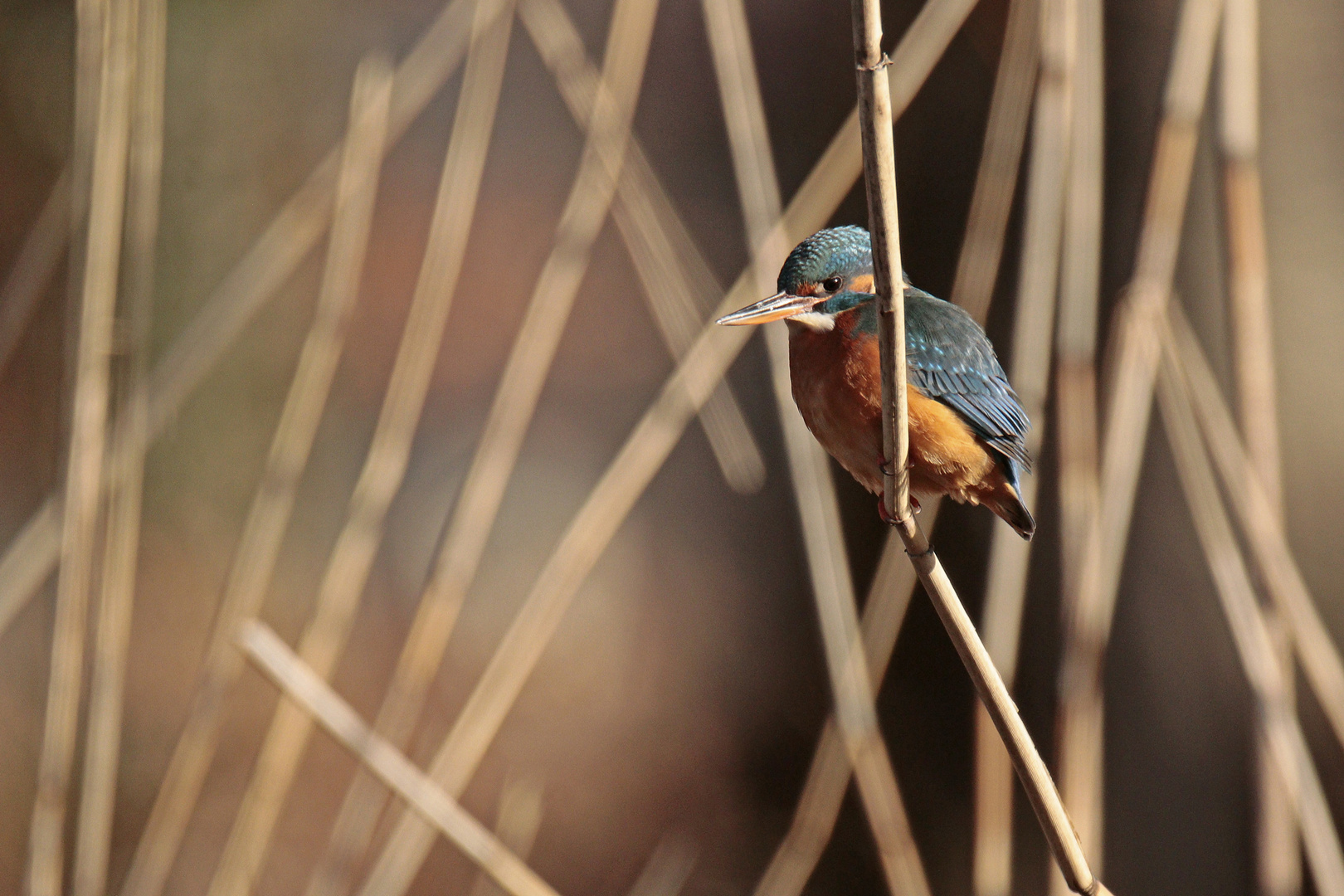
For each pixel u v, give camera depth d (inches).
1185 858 455.5
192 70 645.9
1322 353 438.3
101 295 283.4
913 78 291.6
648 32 325.4
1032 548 463.5
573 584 290.4
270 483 295.6
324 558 666.8
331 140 675.4
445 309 311.0
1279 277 441.4
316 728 661.9
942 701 534.9
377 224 824.9
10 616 285.0
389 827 440.5
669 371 846.5
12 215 609.3
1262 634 283.4
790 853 295.0
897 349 191.6
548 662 716.0
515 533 773.3
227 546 641.0
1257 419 286.7
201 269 636.7
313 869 591.2
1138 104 427.5
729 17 311.0
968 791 530.3
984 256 305.3
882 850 284.5
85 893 274.7
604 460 810.2
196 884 530.3
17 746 520.4
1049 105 286.2
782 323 304.7
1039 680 465.1
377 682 665.0
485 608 732.0
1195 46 287.6
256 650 262.2
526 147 819.4
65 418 290.5
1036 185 287.7
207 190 645.9
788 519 707.4
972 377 280.7
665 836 634.8
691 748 669.3
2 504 577.3
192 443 639.1
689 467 761.6
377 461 304.7
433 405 813.2
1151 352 287.0
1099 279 429.7
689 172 750.5
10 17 630.5
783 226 308.2
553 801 647.8
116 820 550.6
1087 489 285.0
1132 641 461.7
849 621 293.0
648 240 313.7
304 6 674.8
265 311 658.2
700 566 738.2
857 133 311.3
